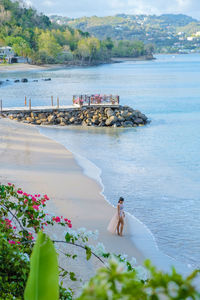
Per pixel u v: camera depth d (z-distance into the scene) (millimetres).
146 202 17766
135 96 72750
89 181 20594
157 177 21969
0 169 21594
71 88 89375
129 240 13797
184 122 44375
